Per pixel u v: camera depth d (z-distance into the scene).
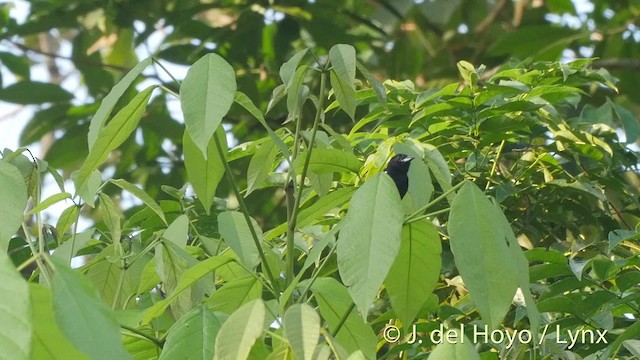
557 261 2.16
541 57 3.98
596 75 2.48
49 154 4.01
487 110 2.39
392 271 1.82
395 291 1.83
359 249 1.66
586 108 2.57
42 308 1.51
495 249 1.65
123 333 1.82
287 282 1.90
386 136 2.43
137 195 2.04
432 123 2.45
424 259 1.81
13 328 1.41
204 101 1.70
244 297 1.89
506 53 4.05
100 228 2.61
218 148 1.85
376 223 1.66
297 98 1.91
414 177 1.87
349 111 1.93
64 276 1.50
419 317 2.12
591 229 2.60
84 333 1.48
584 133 2.41
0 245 1.67
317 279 1.86
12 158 1.96
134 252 2.19
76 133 4.02
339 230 1.74
